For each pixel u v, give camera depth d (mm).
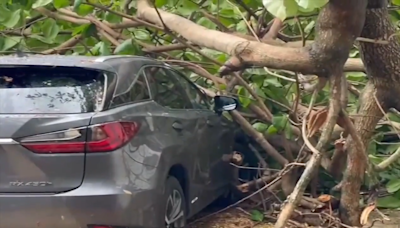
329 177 7367
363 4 4355
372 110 5840
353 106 7211
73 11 7777
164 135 5348
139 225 4715
